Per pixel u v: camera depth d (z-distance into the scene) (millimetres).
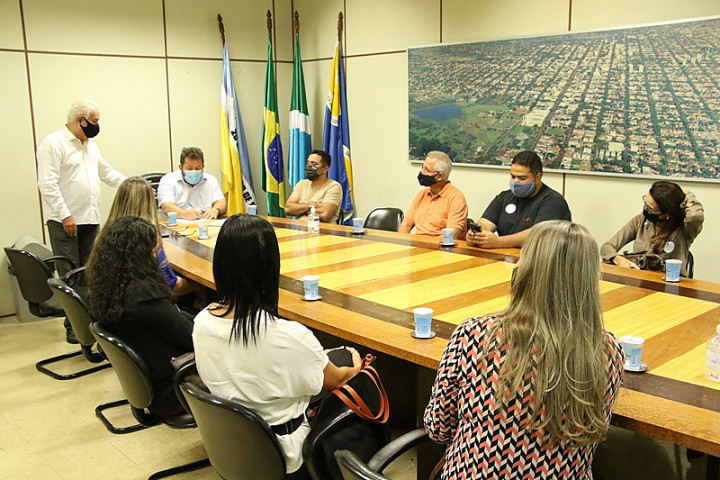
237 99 6070
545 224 1320
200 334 1746
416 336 2035
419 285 2709
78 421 3203
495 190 4969
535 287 1270
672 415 1461
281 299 2531
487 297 2488
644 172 4102
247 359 1686
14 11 4789
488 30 4812
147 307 2281
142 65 5449
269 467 1709
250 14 6039
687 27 3777
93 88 5227
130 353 2166
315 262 3213
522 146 4723
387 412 1894
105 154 5355
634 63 4043
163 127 5641
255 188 6375
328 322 2217
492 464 1265
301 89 6059
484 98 4895
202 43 5770
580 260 1247
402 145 5578
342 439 1792
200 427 1786
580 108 4352
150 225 2396
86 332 2861
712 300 2398
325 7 6027
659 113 3980
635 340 1712
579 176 4457
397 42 5449
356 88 5898
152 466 2773
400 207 5727
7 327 4734
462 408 1332
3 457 2844
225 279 1663
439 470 1719
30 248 4453
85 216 4582
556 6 4395
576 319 1239
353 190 6141
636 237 3568
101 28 5195
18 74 4867
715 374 1642
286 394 1721
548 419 1216
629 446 2812
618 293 2514
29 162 4988
